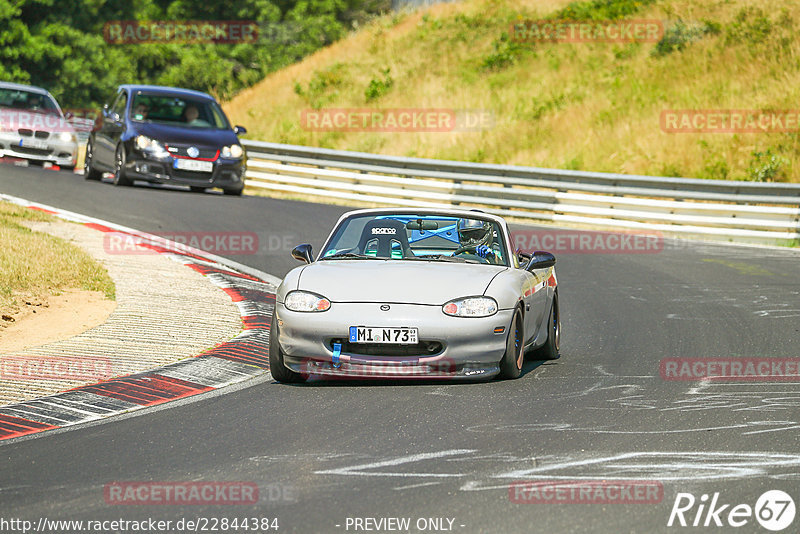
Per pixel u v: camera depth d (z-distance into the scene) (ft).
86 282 129.39
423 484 58.08
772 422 73.72
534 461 62.85
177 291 131.75
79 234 167.53
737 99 315.37
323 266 95.45
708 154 286.87
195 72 575.38
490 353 86.94
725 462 62.49
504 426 72.28
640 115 319.68
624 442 67.56
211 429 73.05
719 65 339.98
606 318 128.77
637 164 290.35
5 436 72.69
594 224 235.61
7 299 116.06
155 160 228.63
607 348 109.29
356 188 265.95
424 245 101.76
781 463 62.08
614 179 236.63
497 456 64.08
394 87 382.01
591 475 59.62
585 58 372.17
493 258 99.55
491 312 87.20
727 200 222.07
